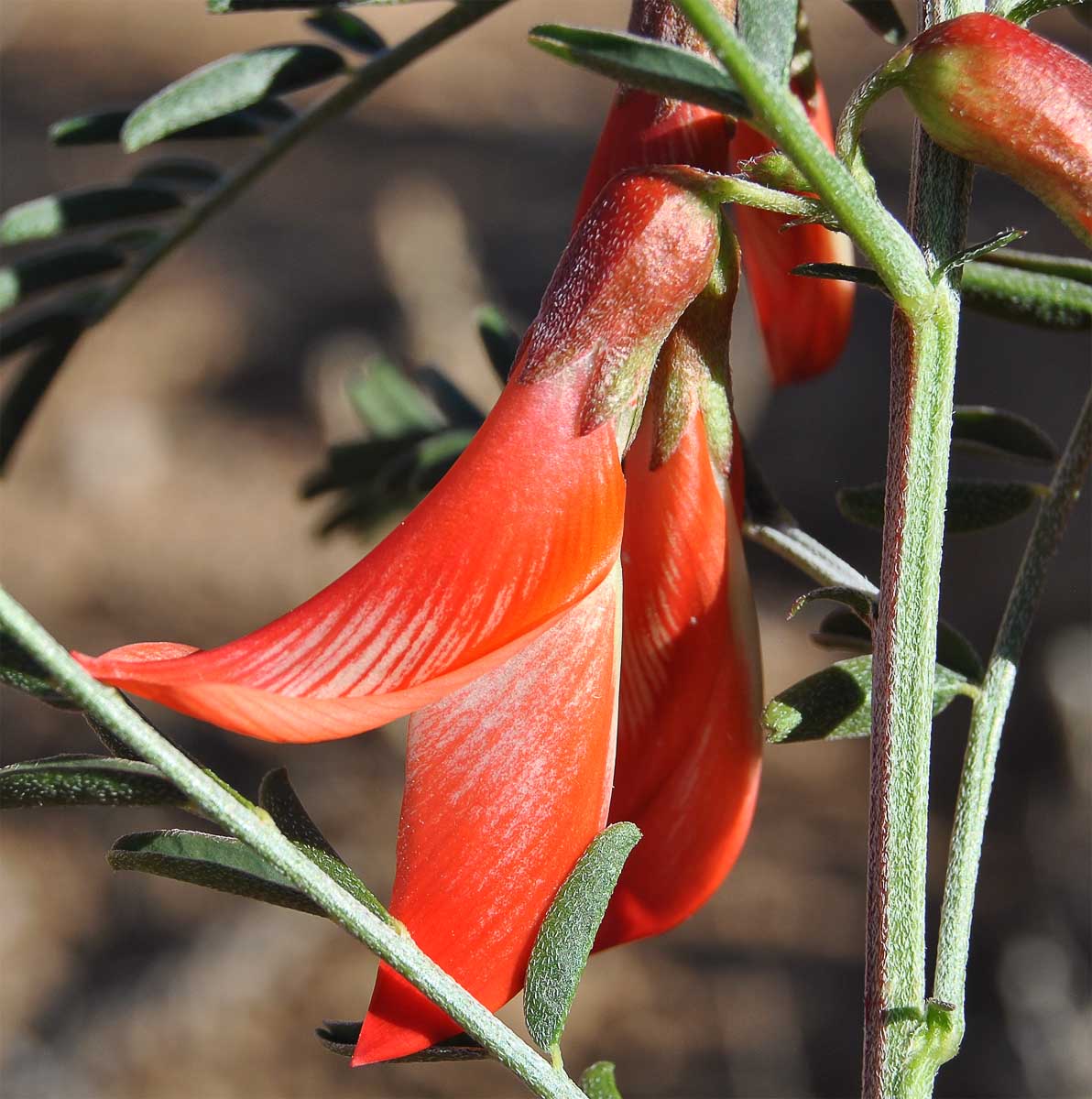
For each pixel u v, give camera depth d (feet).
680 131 0.38
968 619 1.86
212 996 1.56
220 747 1.78
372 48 0.43
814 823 1.74
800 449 2.16
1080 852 1.56
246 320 2.55
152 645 0.34
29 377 0.46
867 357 2.29
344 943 1.62
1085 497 1.91
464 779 0.36
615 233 0.36
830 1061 1.49
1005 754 1.70
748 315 2.20
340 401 2.33
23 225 0.45
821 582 0.42
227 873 0.36
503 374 0.50
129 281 0.46
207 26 3.51
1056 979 1.47
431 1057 0.36
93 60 3.41
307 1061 1.51
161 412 2.39
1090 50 2.48
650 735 0.38
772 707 0.38
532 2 3.66
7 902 1.66
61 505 2.23
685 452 0.38
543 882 0.36
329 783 1.77
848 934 1.62
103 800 0.34
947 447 0.36
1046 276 0.42
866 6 0.42
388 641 0.34
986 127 0.35
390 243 2.48
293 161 3.05
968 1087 1.42
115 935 1.64
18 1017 1.55
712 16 0.32
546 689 0.36
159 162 0.46
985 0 0.36
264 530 2.18
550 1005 0.35
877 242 0.34
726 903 1.66
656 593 0.38
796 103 0.33
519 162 3.01
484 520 0.35
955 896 0.37
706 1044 1.51
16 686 0.34
